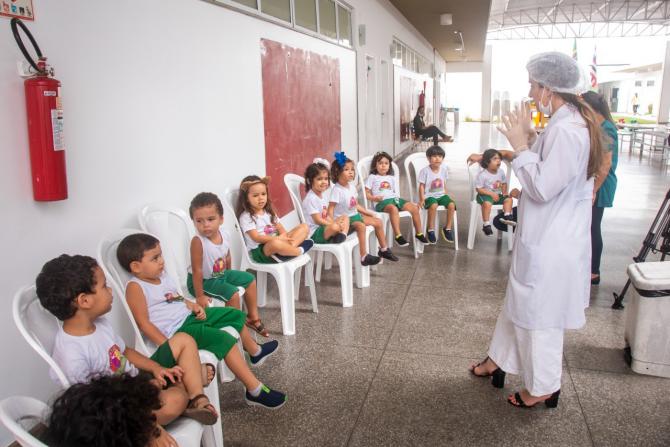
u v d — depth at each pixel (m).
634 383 2.68
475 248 5.24
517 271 2.29
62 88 2.34
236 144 4.02
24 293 1.75
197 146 3.48
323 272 4.58
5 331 2.10
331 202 4.01
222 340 2.24
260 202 3.34
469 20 13.12
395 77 11.37
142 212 2.80
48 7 2.25
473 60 27.91
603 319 3.46
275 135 4.74
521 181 2.18
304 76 5.44
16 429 1.20
